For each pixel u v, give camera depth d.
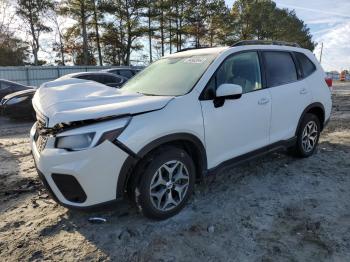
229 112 3.99
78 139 3.08
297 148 5.27
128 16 40.91
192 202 4.00
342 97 16.86
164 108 3.46
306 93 5.17
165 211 3.55
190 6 43.75
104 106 3.24
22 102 10.87
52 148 3.20
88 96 3.61
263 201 3.99
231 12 49.25
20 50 44.56
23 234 3.43
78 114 3.08
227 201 4.01
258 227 3.44
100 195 3.17
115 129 3.12
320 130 5.72
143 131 3.24
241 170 4.99
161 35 44.62
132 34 41.44
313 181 4.55
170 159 3.49
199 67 4.11
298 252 3.02
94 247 3.18
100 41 43.09
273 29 54.41
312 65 5.55
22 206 4.06
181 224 3.52
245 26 51.09
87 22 40.22
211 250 3.09
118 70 13.87
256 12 50.91
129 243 3.22
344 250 3.03
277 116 4.67
